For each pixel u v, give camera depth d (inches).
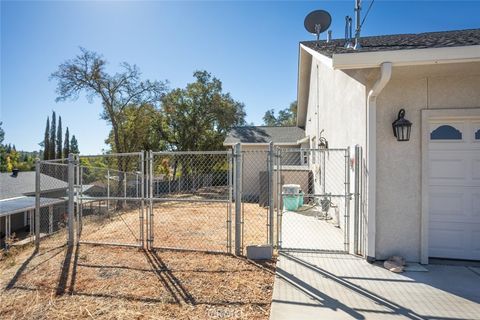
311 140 533.3
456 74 167.3
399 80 172.9
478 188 174.4
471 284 143.2
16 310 125.5
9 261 189.2
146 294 136.3
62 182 706.2
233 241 225.3
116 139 767.7
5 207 388.5
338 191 278.7
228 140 705.0
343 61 151.4
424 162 170.4
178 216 343.6
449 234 177.6
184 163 673.6
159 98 825.5
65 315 120.1
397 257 168.6
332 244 213.3
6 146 1568.7
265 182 422.9
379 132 174.4
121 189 477.4
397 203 173.0
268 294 134.9
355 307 120.7
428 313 116.0
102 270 165.5
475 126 175.3
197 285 144.6
